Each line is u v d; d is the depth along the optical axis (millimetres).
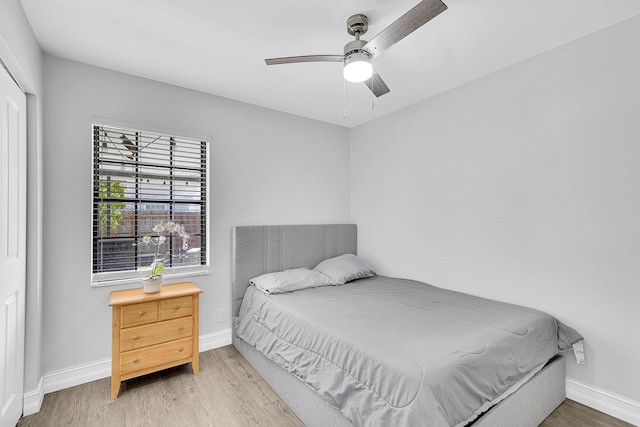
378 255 3584
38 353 1990
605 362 1962
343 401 1493
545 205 2227
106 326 2371
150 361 2215
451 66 2416
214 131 2926
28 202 1949
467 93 2693
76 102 2291
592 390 2012
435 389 1245
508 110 2424
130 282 2465
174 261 2754
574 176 2092
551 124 2195
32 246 1957
